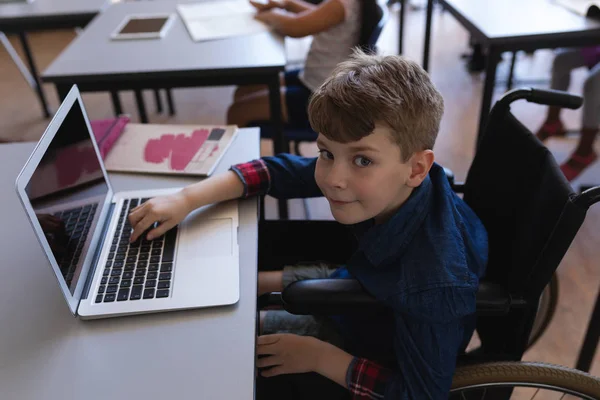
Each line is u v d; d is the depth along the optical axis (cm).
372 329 102
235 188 105
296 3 211
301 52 385
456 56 378
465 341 102
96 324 79
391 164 80
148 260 90
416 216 87
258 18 207
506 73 339
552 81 243
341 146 79
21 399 69
